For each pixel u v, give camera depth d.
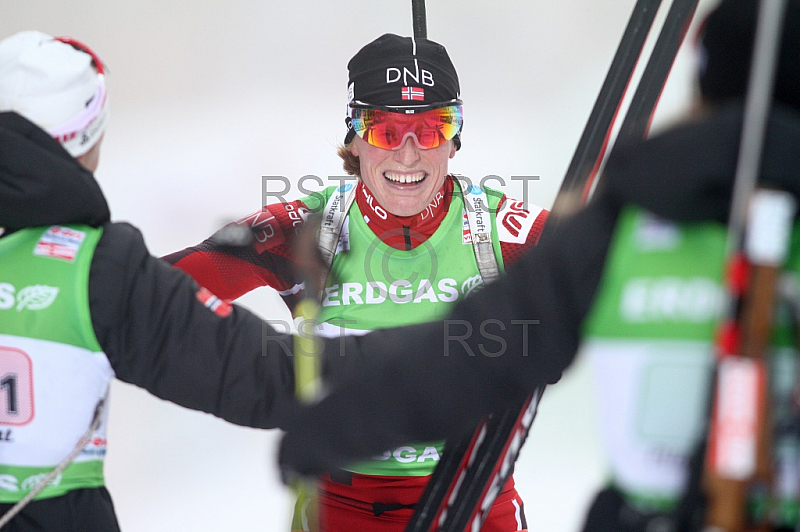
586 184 6.13
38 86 6.41
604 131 6.17
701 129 3.71
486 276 9.02
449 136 8.80
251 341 6.36
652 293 3.94
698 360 3.85
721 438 3.60
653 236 3.97
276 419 6.34
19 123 6.05
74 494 6.24
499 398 4.19
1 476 6.11
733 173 3.64
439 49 9.02
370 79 8.81
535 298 4.12
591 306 4.08
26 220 6.14
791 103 3.85
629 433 3.98
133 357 6.21
